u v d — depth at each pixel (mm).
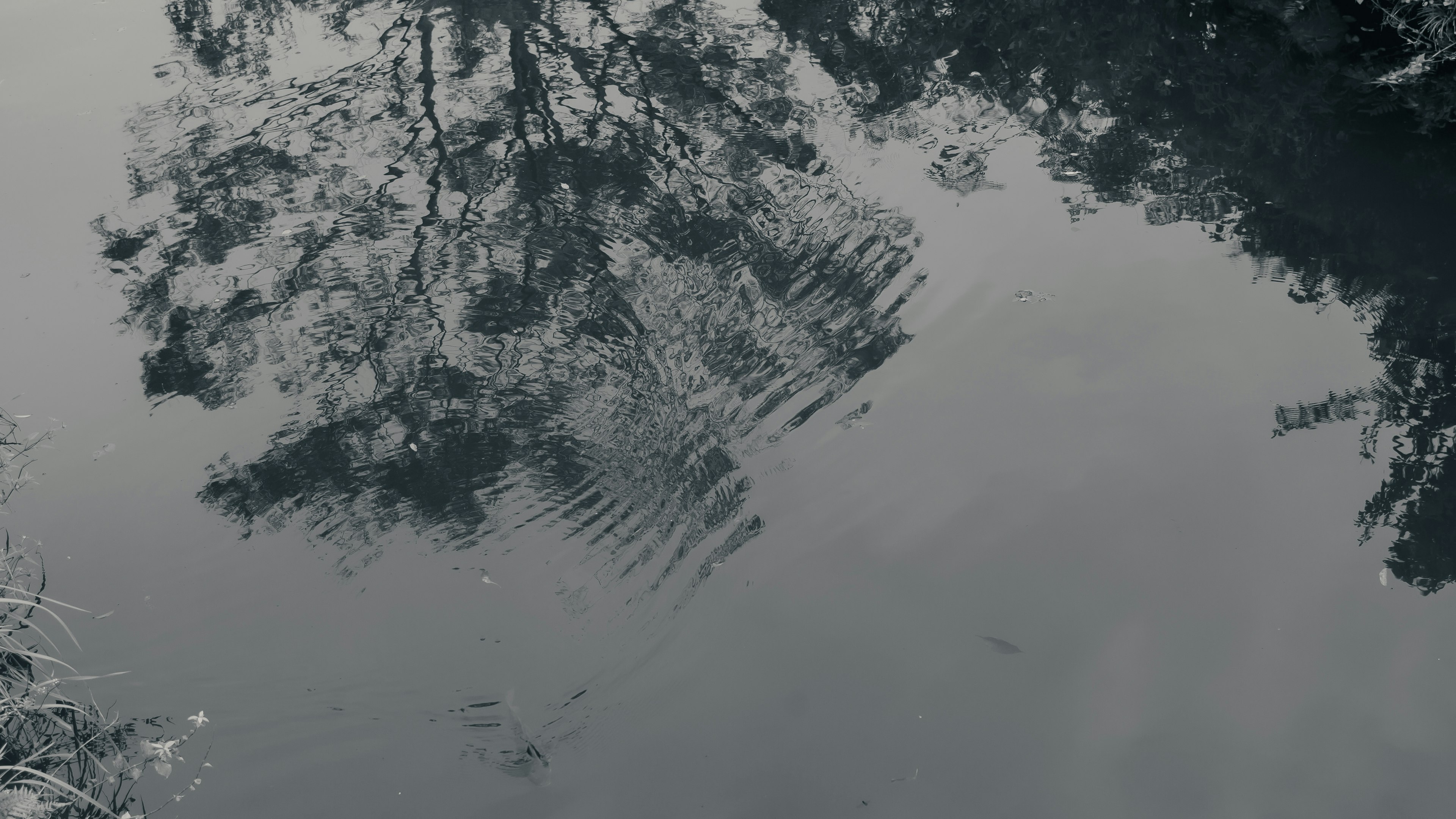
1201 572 4844
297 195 8703
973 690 4410
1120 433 5680
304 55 11242
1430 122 8266
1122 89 9258
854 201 8023
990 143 8680
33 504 5945
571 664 4832
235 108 10172
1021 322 6613
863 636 4703
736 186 8391
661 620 4980
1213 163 8109
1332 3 9898
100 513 5887
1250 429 5598
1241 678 4340
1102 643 4562
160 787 4352
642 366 6703
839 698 4426
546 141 9242
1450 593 4594
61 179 9086
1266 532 4996
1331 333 6234
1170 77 9391
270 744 4551
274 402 6637
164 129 9828
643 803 4078
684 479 5809
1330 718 4137
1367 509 5043
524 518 5723
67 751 4500
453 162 9039
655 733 4391
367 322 7277
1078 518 5199
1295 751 4027
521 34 11398
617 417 6336
